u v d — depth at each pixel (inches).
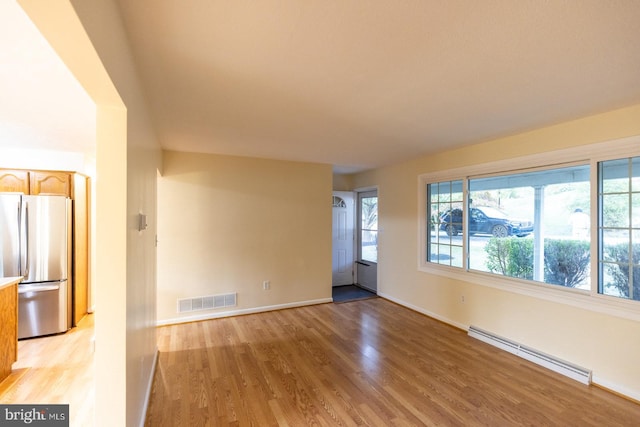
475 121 105.3
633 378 90.2
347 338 135.1
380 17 50.1
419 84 76.0
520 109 93.5
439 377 102.6
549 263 115.9
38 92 80.4
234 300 164.6
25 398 91.3
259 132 119.3
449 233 157.8
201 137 126.4
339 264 238.5
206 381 99.0
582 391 94.8
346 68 68.1
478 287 138.7
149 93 81.1
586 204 105.0
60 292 141.4
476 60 64.2
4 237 132.5
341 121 105.3
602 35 54.6
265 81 74.5
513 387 96.8
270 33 54.9
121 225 57.2
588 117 100.1
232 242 164.2
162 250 149.7
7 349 103.2
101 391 56.2
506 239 131.3
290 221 179.3
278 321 156.3
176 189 152.4
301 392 93.3
